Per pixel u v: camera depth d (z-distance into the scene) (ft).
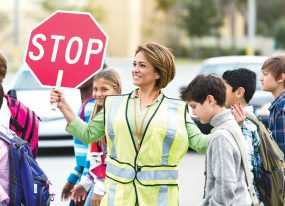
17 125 23.59
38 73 21.16
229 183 19.84
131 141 20.06
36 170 21.43
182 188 45.68
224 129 20.31
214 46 242.37
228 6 246.27
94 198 23.97
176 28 241.35
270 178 22.71
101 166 24.02
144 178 19.94
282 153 23.34
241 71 23.17
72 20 21.18
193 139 20.30
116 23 220.84
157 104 20.24
